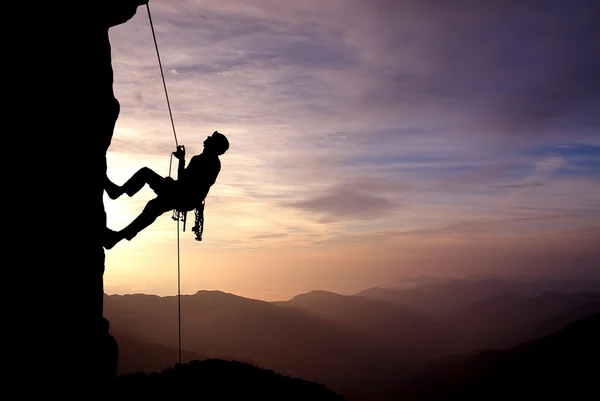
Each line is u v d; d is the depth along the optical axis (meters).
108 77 6.91
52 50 5.66
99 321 6.75
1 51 4.99
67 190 5.95
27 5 5.30
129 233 7.48
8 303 4.97
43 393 5.43
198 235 8.16
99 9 6.58
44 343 5.47
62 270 5.84
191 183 7.71
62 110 5.84
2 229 4.93
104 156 6.99
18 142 5.17
